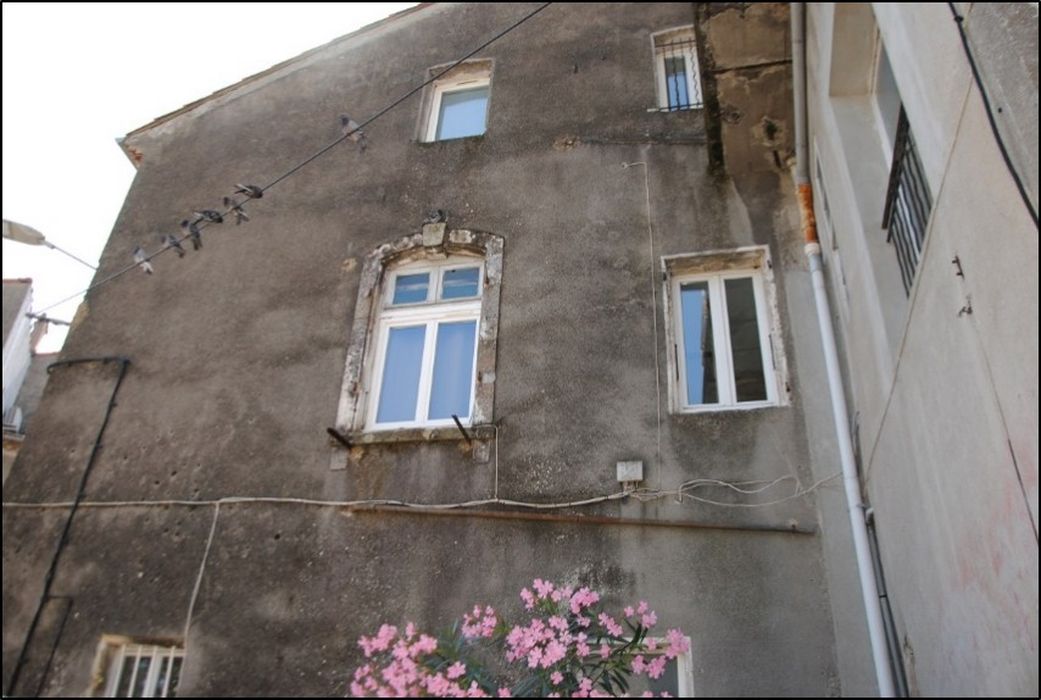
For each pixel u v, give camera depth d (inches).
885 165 213.0
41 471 289.1
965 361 142.6
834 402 233.9
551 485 240.7
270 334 303.4
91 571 259.0
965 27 125.5
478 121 357.7
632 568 222.5
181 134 398.9
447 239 305.4
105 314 335.0
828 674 198.5
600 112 328.8
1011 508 127.6
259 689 223.6
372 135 357.7
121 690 239.5
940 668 174.4
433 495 246.7
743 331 269.1
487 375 266.4
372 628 226.8
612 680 202.4
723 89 277.1
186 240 346.9
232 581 245.4
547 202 305.4
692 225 286.7
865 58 219.9
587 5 369.7
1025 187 109.8
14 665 244.2
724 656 205.0
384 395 281.4
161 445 284.5
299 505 255.9
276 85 398.3
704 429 241.1
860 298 216.4
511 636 206.5
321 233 329.1
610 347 263.7
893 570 204.7
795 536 219.1
